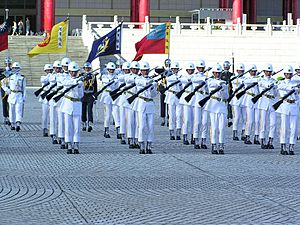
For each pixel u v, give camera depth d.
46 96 33.75
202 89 34.97
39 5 118.88
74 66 32.12
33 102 64.25
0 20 121.69
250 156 32.03
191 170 27.45
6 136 39.31
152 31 45.97
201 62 35.28
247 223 18.55
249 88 36.59
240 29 88.31
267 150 34.59
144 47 45.97
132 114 34.34
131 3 103.19
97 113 55.62
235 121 39.06
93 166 28.28
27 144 35.78
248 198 21.81
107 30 84.62
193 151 33.72
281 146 33.03
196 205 20.77
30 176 25.69
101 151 33.19
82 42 87.75
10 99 42.34
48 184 24.03
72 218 19.03
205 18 102.75
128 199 21.62
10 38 87.44
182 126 38.16
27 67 83.19
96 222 18.59
